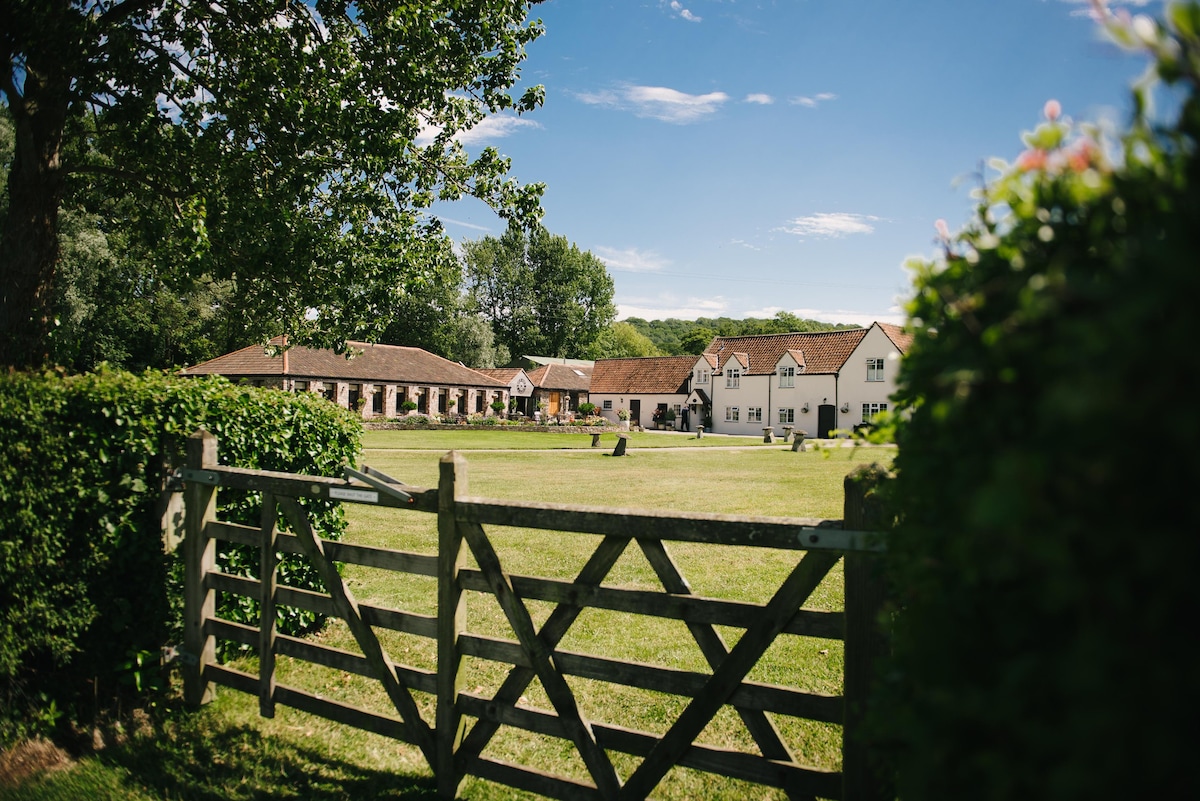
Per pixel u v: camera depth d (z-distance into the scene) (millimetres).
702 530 3076
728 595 8000
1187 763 1054
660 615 3227
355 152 8953
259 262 9531
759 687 3051
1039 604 1275
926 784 1513
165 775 4082
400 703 4031
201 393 5426
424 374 56000
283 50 9070
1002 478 1092
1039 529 1109
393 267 10039
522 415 61875
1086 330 995
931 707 1495
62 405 4680
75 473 4652
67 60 8102
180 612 5070
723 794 3975
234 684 4816
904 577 1751
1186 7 1022
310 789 3955
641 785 3330
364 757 4340
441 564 3816
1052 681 1239
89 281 30688
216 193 9297
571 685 5492
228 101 9320
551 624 3518
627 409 66125
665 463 27516
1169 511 1055
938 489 1551
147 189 10773
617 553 3346
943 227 1710
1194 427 924
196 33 9336
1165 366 962
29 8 7734
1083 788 1095
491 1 10156
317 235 9211
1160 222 1089
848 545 2717
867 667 2705
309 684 5410
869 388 52188
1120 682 1073
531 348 90125
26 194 8422
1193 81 1036
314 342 10828
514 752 4441
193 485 4957
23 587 4496
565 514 3416
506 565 9281
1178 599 1092
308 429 6379
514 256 91750
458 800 3852
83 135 10250
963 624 1479
